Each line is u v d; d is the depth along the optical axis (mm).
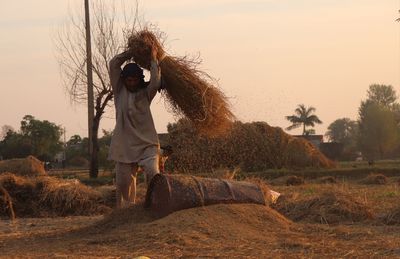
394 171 39938
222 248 10414
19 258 10172
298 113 117875
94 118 40625
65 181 20391
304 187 26234
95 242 11242
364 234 11805
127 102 13086
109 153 13219
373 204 17656
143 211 12531
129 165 13180
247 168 37594
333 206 14672
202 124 13516
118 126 13172
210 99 13375
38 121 84688
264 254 10008
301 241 10969
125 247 10719
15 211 19078
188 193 12367
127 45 13320
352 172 39312
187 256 9859
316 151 42188
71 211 19500
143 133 13164
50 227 15234
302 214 14812
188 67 13383
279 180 32844
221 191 12688
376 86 122375
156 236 11062
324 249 10359
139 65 13336
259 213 12391
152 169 12938
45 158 84375
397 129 109250
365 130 108312
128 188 13305
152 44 13102
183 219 11695
